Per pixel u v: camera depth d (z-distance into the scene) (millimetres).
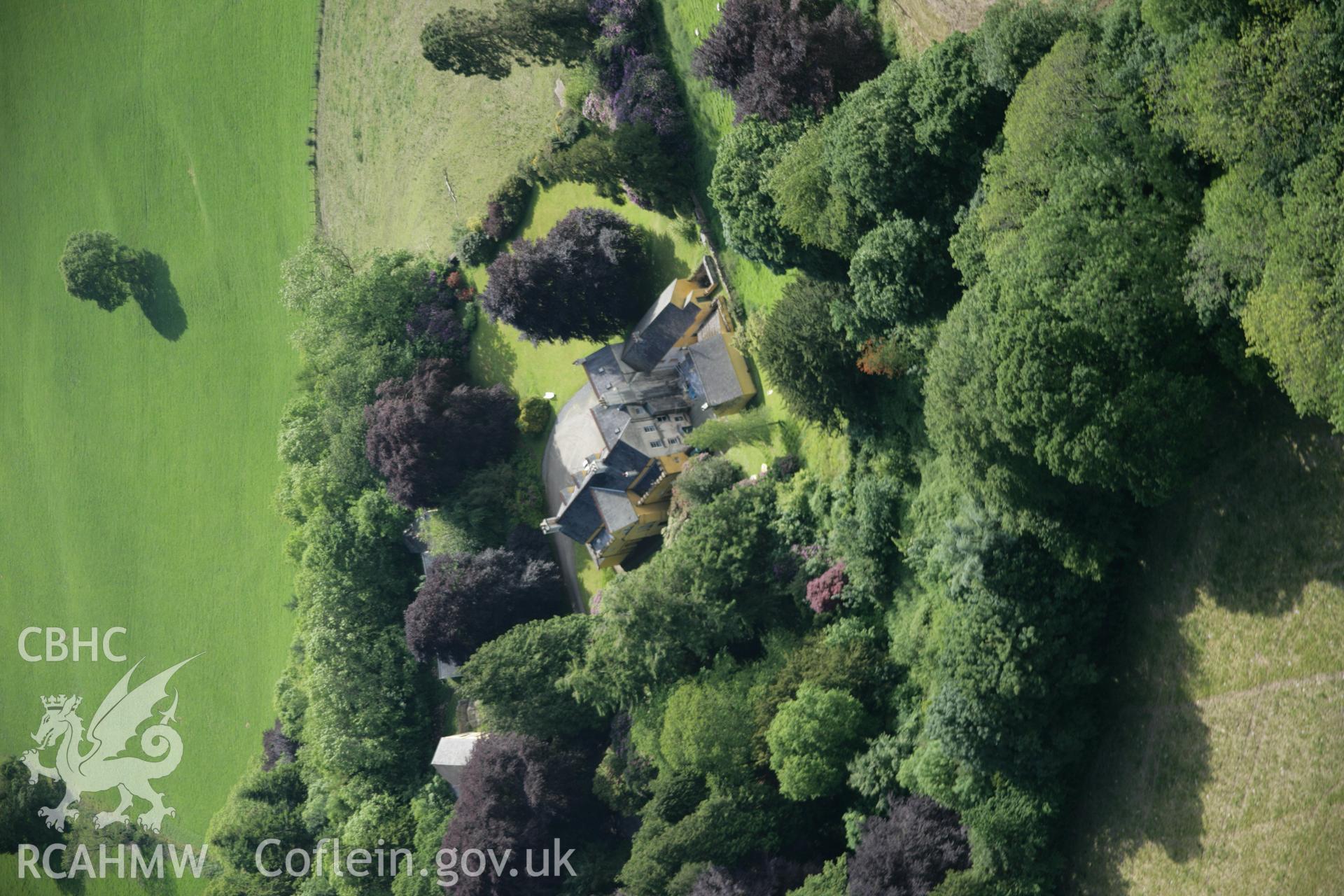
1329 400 54812
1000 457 70062
